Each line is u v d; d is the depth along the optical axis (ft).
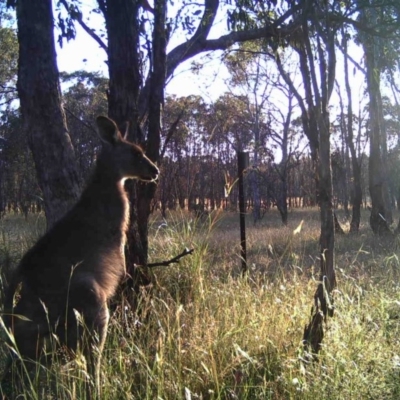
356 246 12.07
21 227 11.57
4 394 4.18
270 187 25.94
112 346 4.63
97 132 5.41
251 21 6.80
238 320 4.91
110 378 4.03
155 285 6.26
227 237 13.33
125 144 5.42
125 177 5.36
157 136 6.29
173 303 5.51
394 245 11.32
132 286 5.91
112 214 5.04
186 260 6.67
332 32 4.97
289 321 4.98
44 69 5.81
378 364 4.30
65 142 5.92
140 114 6.84
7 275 6.73
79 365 3.74
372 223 16.19
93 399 3.78
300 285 6.00
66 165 5.90
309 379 4.13
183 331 4.88
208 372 3.97
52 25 5.90
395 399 3.97
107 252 4.92
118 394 3.93
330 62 4.91
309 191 38.19
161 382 3.84
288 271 7.98
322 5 5.17
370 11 8.31
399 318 5.48
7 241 8.71
